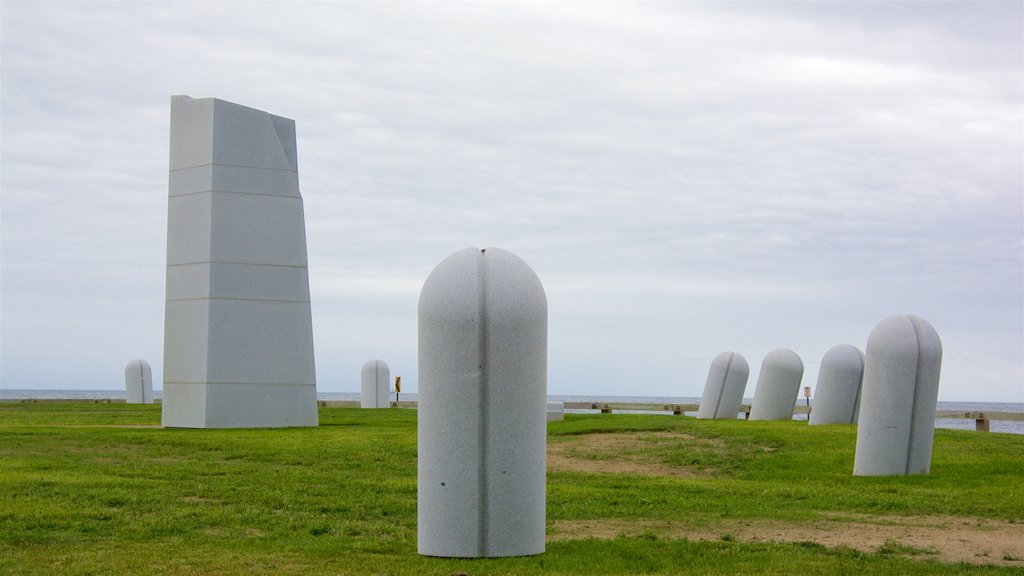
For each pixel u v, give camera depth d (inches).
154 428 1116.5
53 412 1545.3
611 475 789.2
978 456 842.8
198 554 471.5
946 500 653.9
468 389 441.7
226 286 1138.0
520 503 448.5
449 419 444.5
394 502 624.1
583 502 636.1
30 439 956.0
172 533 526.9
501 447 443.5
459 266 447.2
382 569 432.8
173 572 435.2
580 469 836.0
